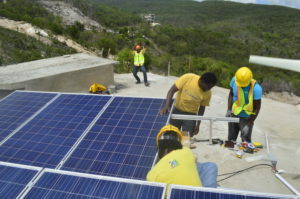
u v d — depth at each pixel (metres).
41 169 2.89
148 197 2.30
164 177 2.53
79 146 3.75
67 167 3.39
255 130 7.46
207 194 2.23
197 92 4.86
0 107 5.17
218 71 29.22
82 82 9.35
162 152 2.88
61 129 4.21
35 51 30.11
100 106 4.81
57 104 5.04
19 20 60.62
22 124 4.45
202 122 7.61
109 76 10.29
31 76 8.10
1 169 2.98
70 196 2.48
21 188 2.67
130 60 18.84
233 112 5.42
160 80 12.41
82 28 77.88
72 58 11.12
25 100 5.38
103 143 3.79
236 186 4.39
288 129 7.91
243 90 5.13
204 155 5.30
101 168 3.33
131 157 3.47
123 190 2.43
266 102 10.59
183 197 2.22
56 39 45.06
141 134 3.92
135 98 4.95
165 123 4.15
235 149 5.46
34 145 3.86
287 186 4.32
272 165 4.76
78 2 134.50
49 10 106.81
